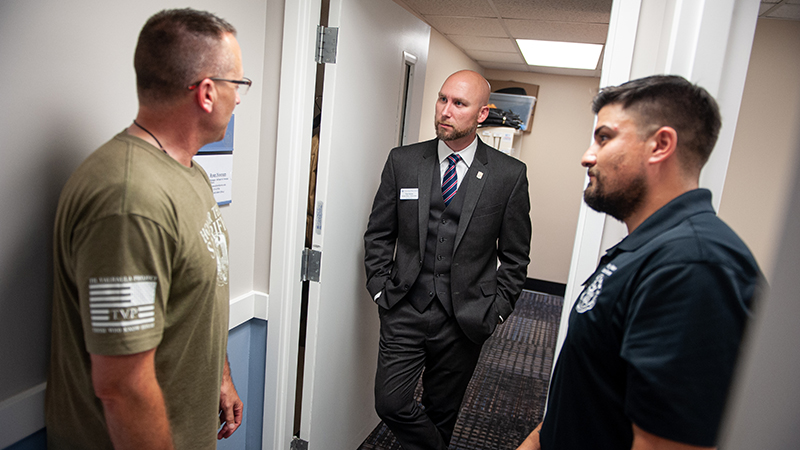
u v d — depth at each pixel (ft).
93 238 2.23
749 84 3.73
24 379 2.83
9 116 2.53
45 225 2.82
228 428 3.88
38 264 2.82
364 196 5.95
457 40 11.80
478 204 5.12
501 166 5.26
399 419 5.24
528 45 11.60
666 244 1.91
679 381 1.71
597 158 2.22
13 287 2.68
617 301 2.06
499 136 12.36
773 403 0.67
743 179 3.73
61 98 2.81
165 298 2.49
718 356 1.67
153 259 2.35
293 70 4.55
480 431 7.24
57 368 2.73
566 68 14.17
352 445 6.61
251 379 5.34
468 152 5.23
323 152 4.99
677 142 2.03
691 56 2.82
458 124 4.95
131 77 3.30
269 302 5.03
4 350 2.69
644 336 1.83
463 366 5.43
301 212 4.96
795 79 3.63
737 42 2.73
